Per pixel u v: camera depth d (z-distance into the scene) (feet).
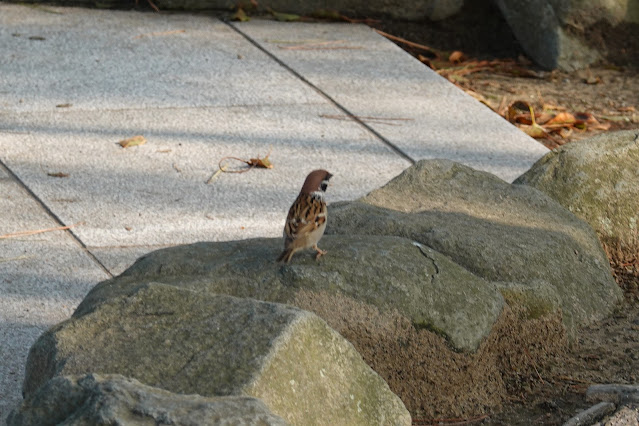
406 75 34.86
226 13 39.99
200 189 25.02
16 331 17.95
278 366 12.09
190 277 15.43
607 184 22.70
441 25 42.04
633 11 39.17
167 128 28.63
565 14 38.60
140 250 21.61
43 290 19.62
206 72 33.17
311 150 27.94
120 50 34.63
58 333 13.10
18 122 28.09
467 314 15.76
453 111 31.91
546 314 17.38
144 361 12.26
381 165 27.17
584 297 19.20
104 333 13.00
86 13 38.50
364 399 12.91
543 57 39.42
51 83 31.12
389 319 15.06
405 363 15.21
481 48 41.75
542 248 18.93
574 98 36.11
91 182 24.93
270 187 25.43
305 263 15.55
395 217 18.97
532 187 21.85
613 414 15.23
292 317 12.78
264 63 34.60
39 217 22.86
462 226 19.08
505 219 20.16
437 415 15.58
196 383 11.78
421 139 29.27
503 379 16.72
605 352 18.11
